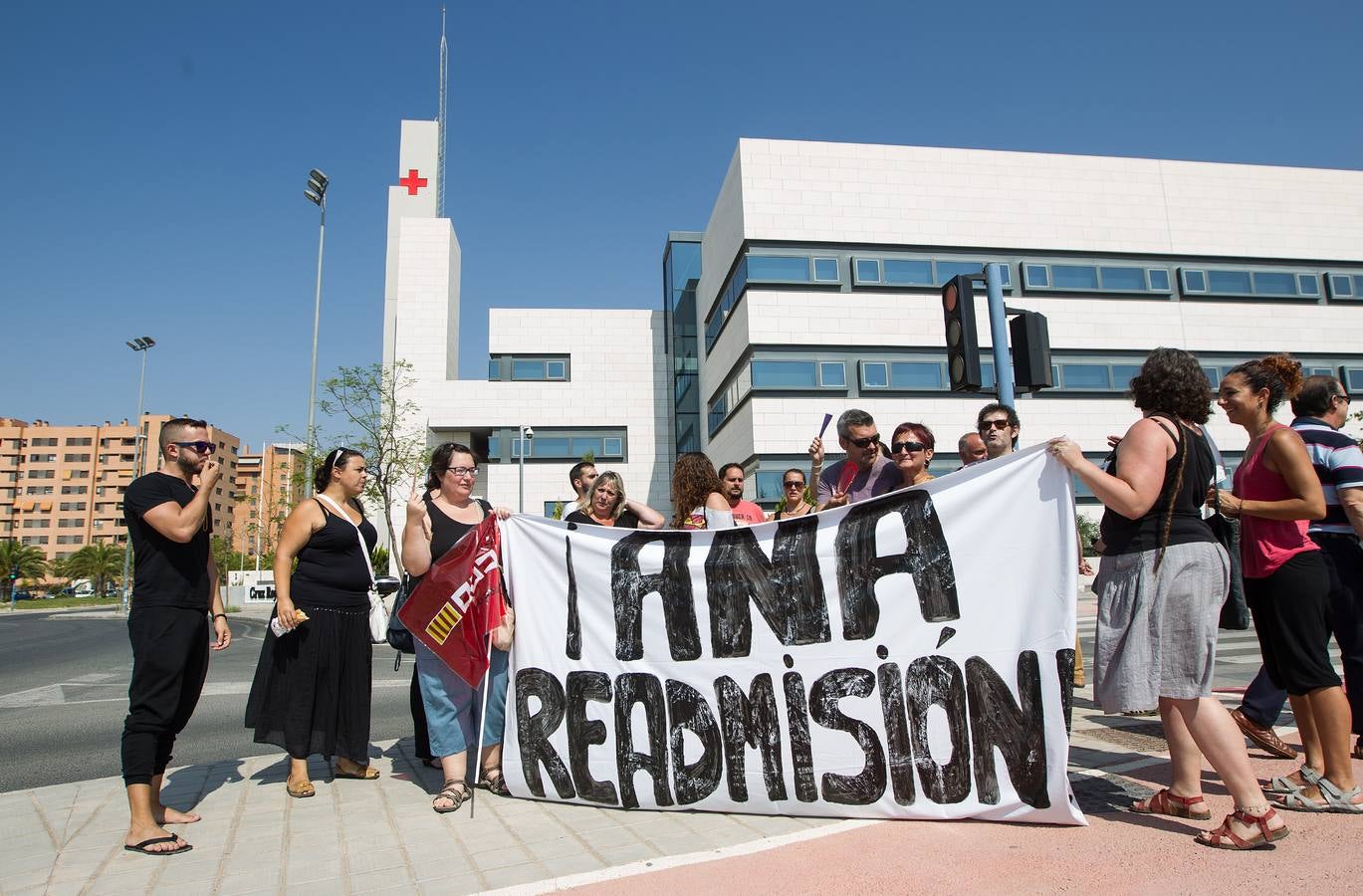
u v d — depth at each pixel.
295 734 4.45
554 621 4.41
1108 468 3.68
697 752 4.01
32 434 136.25
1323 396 4.23
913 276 31.00
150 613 3.78
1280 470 3.61
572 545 4.45
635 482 40.91
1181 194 33.03
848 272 30.84
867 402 30.08
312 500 4.66
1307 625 3.51
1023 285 31.59
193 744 6.36
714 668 4.05
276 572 4.46
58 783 5.32
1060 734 3.34
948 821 3.50
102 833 3.86
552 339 41.78
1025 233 31.91
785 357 30.02
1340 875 2.70
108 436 136.38
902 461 4.79
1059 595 3.42
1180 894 2.62
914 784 3.59
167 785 4.78
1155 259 32.53
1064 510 3.46
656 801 4.04
